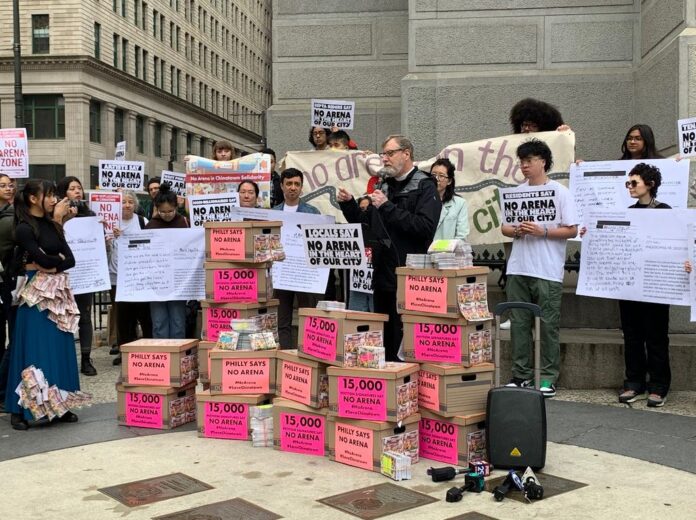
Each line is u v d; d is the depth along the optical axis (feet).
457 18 29.63
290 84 34.30
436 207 16.33
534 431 14.35
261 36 287.69
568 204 19.39
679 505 12.69
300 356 16.20
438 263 15.19
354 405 14.99
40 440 17.16
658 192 19.89
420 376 15.70
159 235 22.49
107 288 24.18
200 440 17.21
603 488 13.56
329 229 16.63
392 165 16.58
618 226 19.65
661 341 19.43
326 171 26.27
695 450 15.74
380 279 17.19
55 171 148.36
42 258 18.03
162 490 13.67
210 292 18.29
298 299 23.72
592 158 28.78
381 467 14.57
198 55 214.28
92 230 24.03
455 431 15.16
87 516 12.42
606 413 18.72
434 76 29.84
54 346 18.33
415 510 12.62
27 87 146.00
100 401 21.24
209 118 220.84
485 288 15.66
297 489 13.71
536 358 15.39
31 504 13.00
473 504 12.89
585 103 28.73
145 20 177.06
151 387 18.22
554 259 19.76
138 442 17.02
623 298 19.52
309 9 34.04
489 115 29.35
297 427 16.14
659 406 19.34
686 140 20.30
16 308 20.76
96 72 151.02
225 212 22.75
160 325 23.02
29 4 145.48
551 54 29.07
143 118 177.58
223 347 17.42
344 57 33.91
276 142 34.32
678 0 24.23
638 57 28.35
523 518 12.21
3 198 21.16
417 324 15.70
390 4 33.42
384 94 33.65
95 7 151.23
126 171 33.73
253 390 17.20
